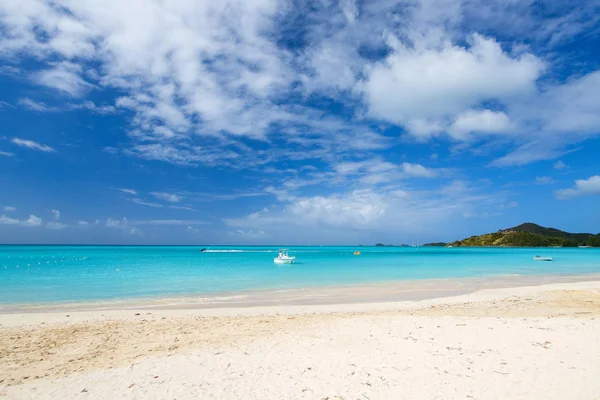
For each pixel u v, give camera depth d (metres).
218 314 16.97
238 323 14.77
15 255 89.19
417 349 10.34
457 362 9.17
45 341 12.22
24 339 12.48
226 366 9.34
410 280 32.44
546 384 7.71
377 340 11.44
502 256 90.69
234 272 40.78
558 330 12.12
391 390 7.65
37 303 20.38
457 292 24.86
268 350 10.70
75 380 8.55
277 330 13.36
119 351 11.04
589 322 13.41
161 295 23.34
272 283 29.92
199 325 14.48
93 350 11.17
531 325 12.96
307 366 9.20
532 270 44.53
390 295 23.59
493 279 33.59
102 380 8.52
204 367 9.30
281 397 7.42
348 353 10.18
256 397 7.43
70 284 29.05
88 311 17.91
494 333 11.88
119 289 26.17
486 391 7.46
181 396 7.53
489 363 9.04
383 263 59.31
